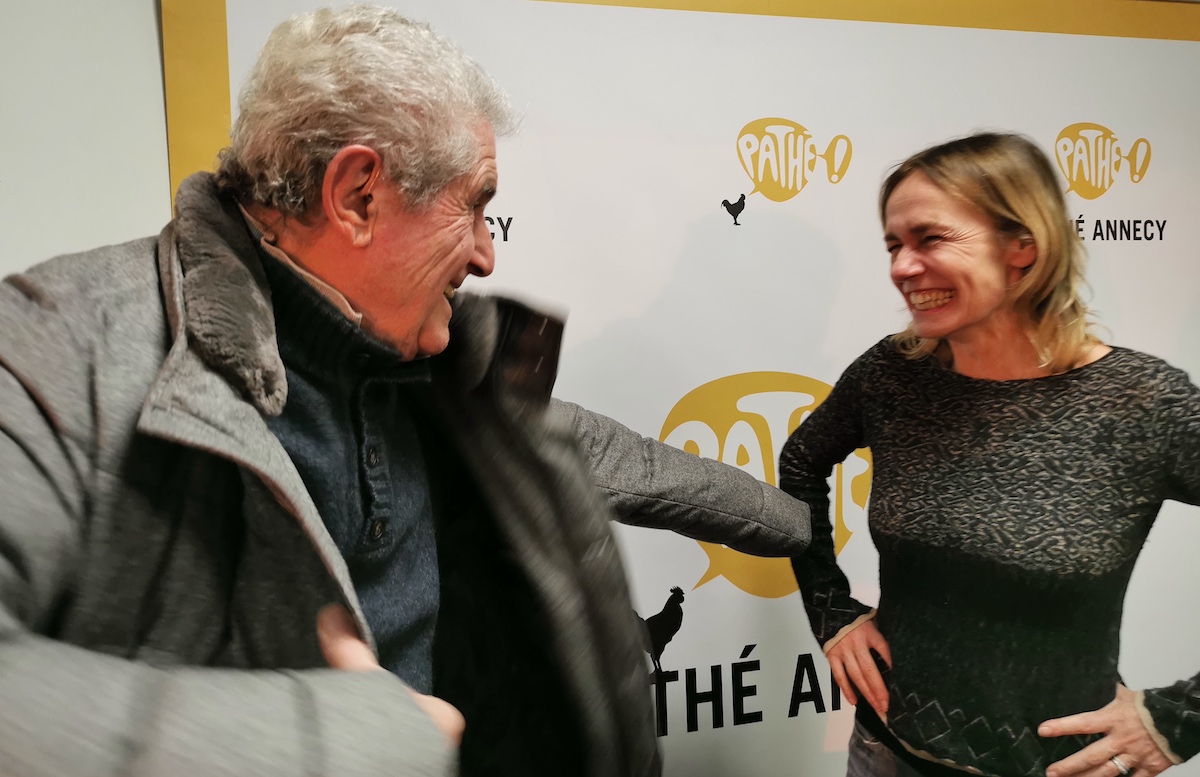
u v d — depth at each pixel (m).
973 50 1.26
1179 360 1.35
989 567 1.08
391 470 0.77
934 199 1.06
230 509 0.59
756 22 1.17
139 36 1.00
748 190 1.19
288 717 0.40
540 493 0.80
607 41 1.12
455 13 1.06
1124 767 1.12
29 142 0.97
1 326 0.51
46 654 0.39
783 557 1.22
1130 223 1.35
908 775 1.18
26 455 0.48
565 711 0.85
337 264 0.65
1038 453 1.06
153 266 0.61
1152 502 1.06
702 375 1.20
